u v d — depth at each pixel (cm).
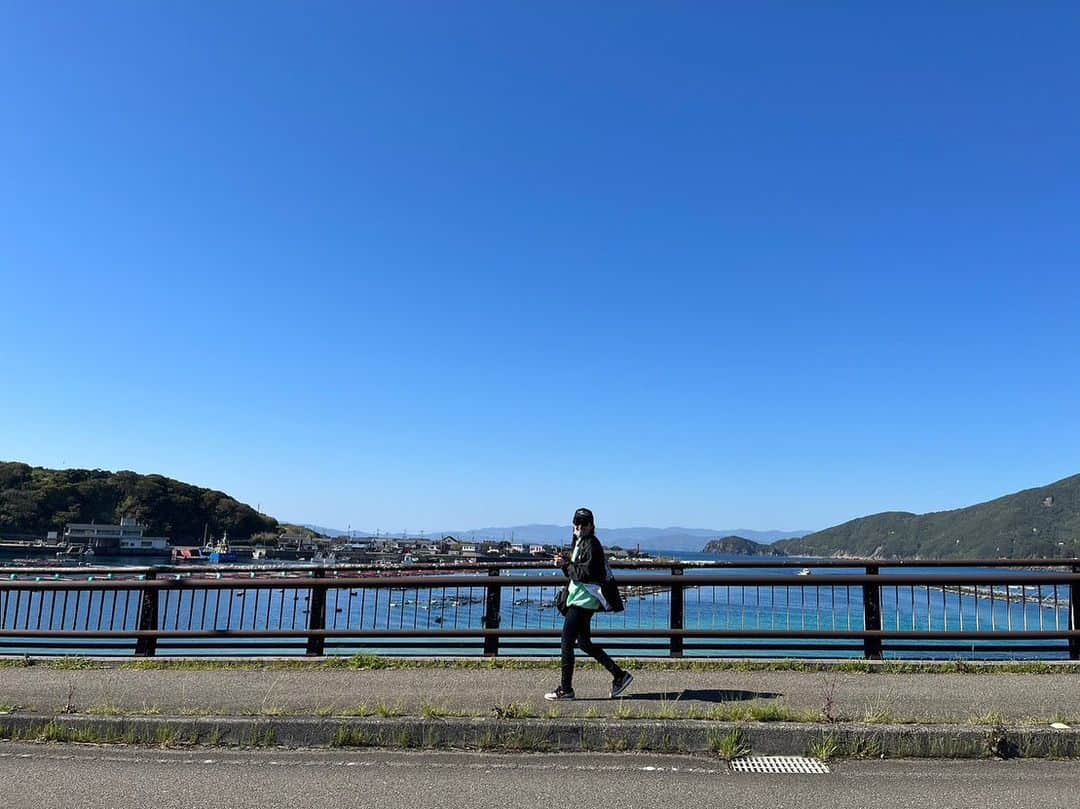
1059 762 571
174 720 659
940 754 584
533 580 934
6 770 577
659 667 865
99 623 1000
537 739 618
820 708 664
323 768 574
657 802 488
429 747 625
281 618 980
